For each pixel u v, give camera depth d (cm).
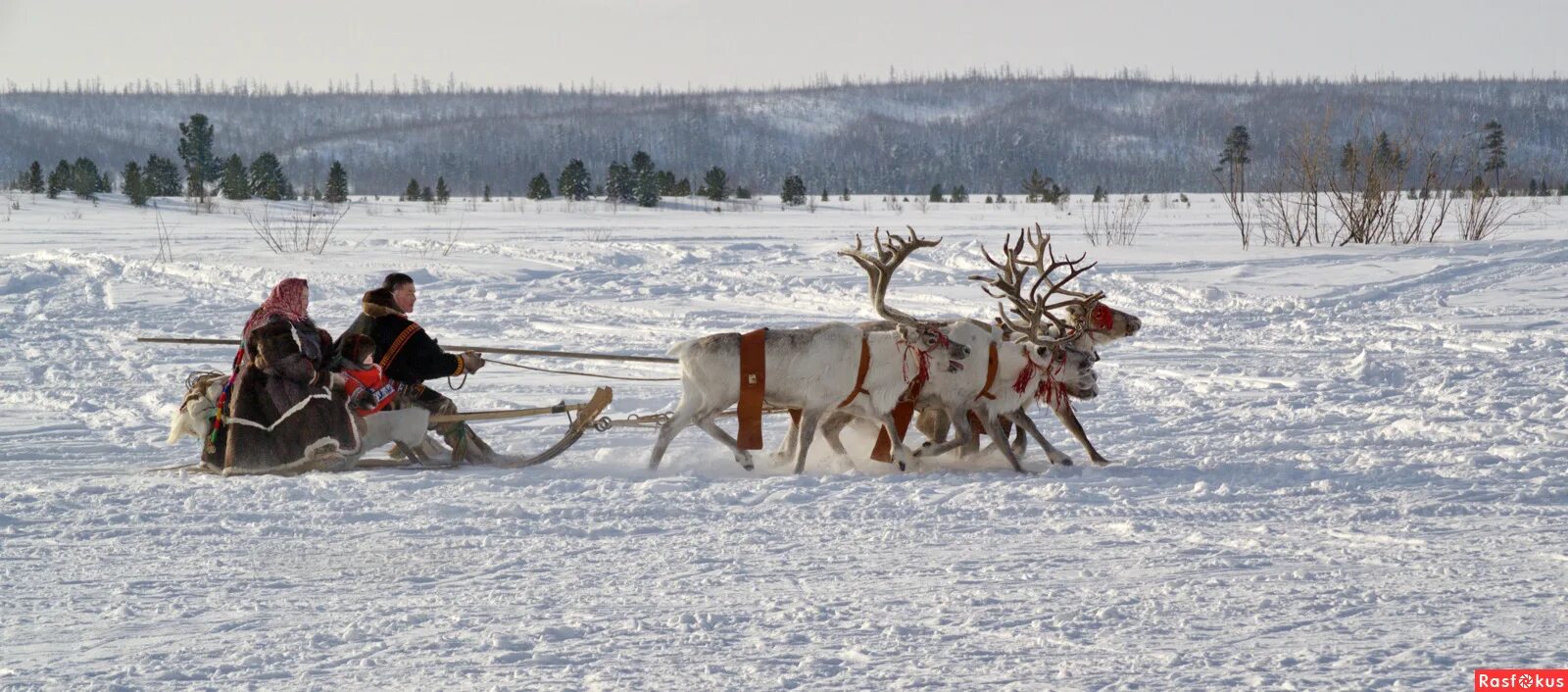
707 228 14400
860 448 3731
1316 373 4709
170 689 1620
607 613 1934
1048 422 3966
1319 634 1756
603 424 3412
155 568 2236
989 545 2355
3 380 4781
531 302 7481
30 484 3017
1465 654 1655
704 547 2364
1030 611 1903
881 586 2067
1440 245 9288
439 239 12394
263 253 10281
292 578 2159
